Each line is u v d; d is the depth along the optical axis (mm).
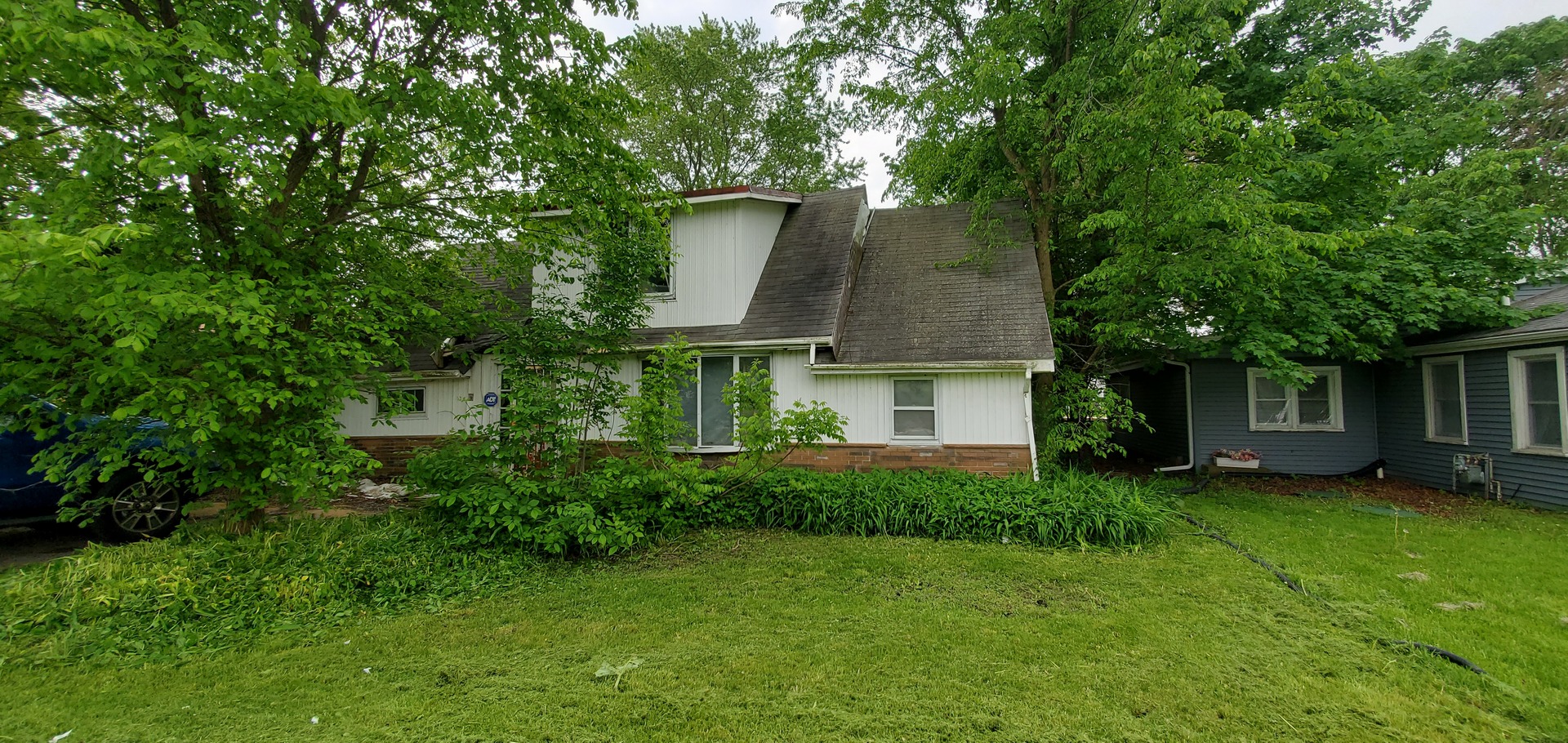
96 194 4941
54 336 4961
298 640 4113
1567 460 8242
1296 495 9836
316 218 6816
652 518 6785
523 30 6871
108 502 5633
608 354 7625
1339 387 11727
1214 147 9945
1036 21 9695
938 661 3820
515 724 3115
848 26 11438
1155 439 14461
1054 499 6965
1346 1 11078
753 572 5645
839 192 13039
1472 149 13500
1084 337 11547
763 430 6691
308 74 4672
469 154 7105
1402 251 9594
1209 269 8125
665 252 8391
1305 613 4629
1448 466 10078
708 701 3342
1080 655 3914
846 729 3080
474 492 5977
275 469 5207
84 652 3777
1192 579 5414
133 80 4398
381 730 3066
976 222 11008
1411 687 3496
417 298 8555
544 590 5164
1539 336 8281
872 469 8828
